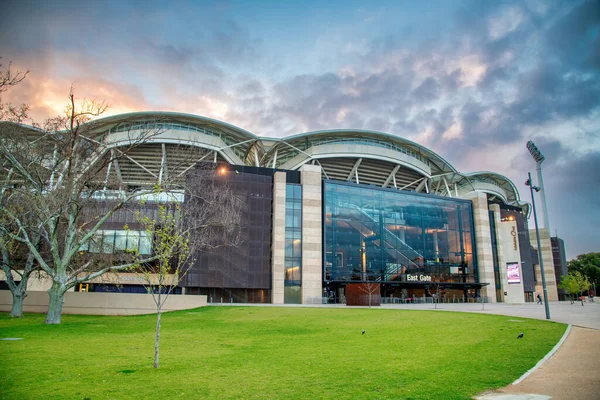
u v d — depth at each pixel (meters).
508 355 14.01
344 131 72.94
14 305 29.44
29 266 30.05
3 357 13.32
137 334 20.42
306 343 17.19
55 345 16.16
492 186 95.62
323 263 59.81
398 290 67.19
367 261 62.81
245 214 57.31
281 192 59.03
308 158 71.19
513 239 77.00
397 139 76.44
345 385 10.09
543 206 56.38
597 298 81.75
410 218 68.31
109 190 33.41
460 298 71.56
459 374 11.26
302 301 56.81
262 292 56.59
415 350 15.12
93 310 33.78
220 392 9.45
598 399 8.95
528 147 39.62
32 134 31.09
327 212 61.69
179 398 8.99
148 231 15.92
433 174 87.25
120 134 61.66
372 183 80.31
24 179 27.56
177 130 62.97
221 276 54.00
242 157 75.75
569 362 12.84
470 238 73.88
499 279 76.25
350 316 30.72
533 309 41.88
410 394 9.33
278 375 11.12
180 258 15.99
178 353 14.75
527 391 9.62
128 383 10.23
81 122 27.50
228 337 19.34
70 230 26.88
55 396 9.02
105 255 35.19
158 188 25.27
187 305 38.66
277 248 57.16
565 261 117.44
